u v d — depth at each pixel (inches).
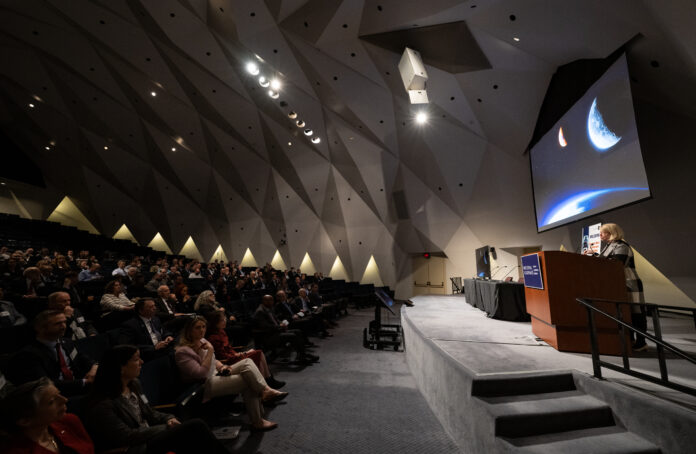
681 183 281.0
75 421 78.9
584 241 346.3
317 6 343.9
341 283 655.1
